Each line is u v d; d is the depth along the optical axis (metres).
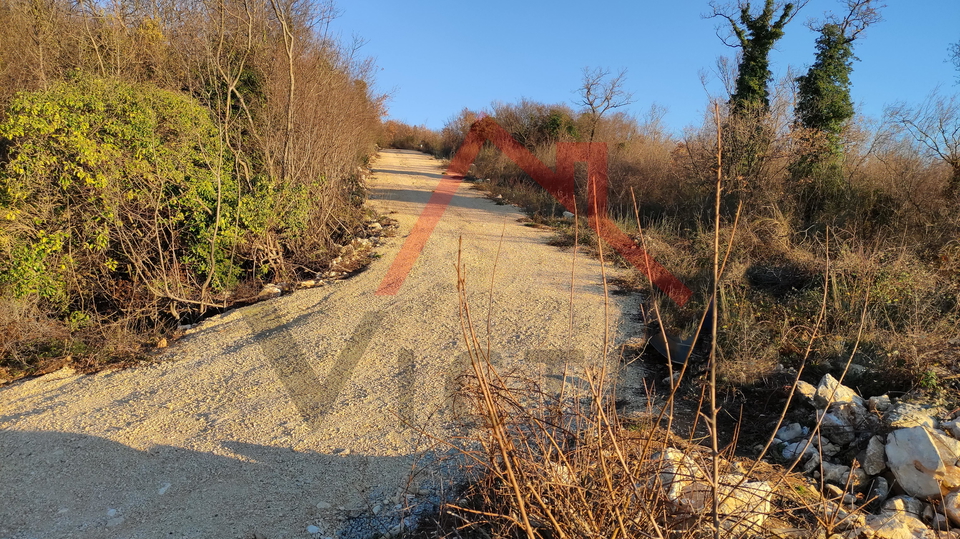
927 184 10.27
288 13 12.33
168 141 9.84
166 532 3.72
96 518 3.92
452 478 4.00
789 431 4.39
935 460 3.47
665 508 2.75
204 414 5.42
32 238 8.36
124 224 9.20
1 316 7.75
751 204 11.66
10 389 6.48
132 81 11.39
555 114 26.16
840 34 12.46
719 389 5.26
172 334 8.32
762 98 14.59
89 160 8.44
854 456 3.91
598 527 2.65
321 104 12.98
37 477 4.45
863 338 5.48
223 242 9.90
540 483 2.86
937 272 7.12
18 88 11.84
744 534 3.06
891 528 3.14
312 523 3.75
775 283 8.12
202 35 12.11
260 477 4.30
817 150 11.73
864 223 10.16
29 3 12.78
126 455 4.71
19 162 8.31
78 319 8.46
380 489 4.05
